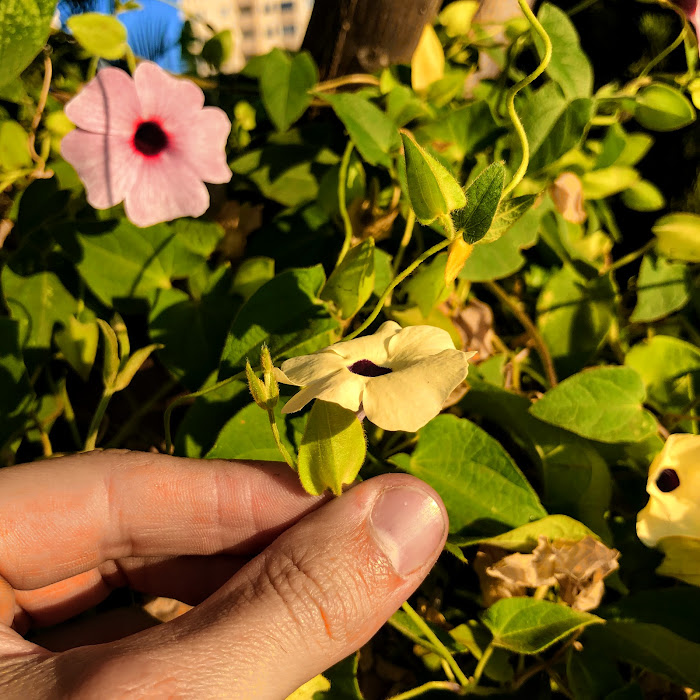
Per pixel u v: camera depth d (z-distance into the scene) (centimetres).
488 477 19
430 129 21
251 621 14
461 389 20
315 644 14
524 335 23
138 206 18
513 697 18
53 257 20
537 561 18
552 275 22
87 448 19
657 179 26
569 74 20
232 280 21
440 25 23
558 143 20
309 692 17
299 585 14
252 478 18
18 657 14
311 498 18
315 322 18
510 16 24
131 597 21
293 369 13
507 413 20
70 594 19
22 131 20
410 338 14
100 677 13
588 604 18
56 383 21
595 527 19
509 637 18
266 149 22
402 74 22
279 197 22
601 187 23
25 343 20
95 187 18
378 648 21
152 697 13
